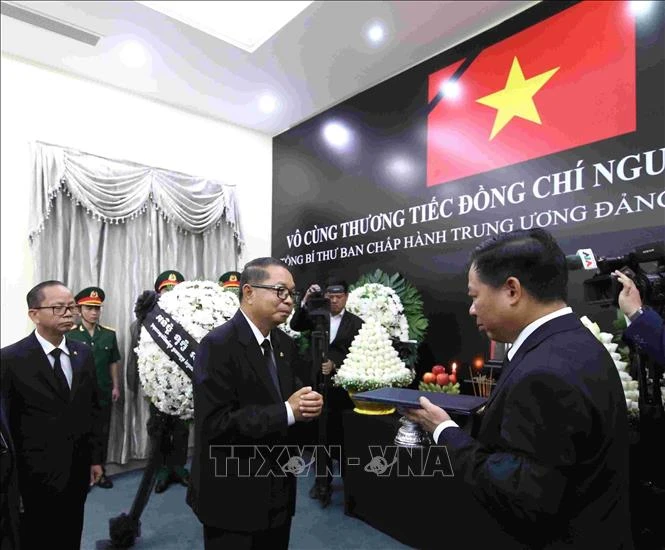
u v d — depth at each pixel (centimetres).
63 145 350
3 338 321
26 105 337
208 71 353
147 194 381
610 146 241
